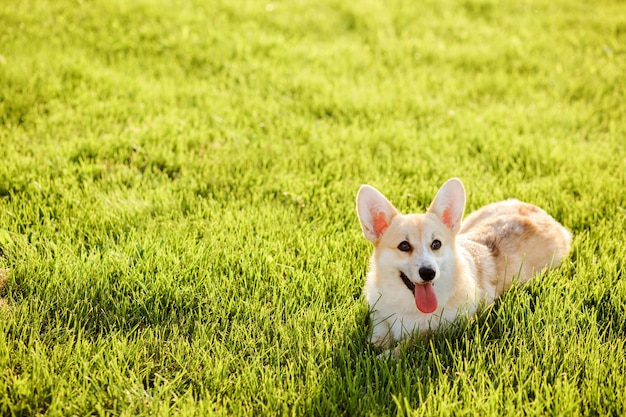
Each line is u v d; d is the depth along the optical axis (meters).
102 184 5.95
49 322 4.12
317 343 3.93
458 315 4.09
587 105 8.27
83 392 3.50
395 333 4.23
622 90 8.62
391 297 4.16
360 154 6.77
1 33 9.61
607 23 11.42
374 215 4.25
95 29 10.28
